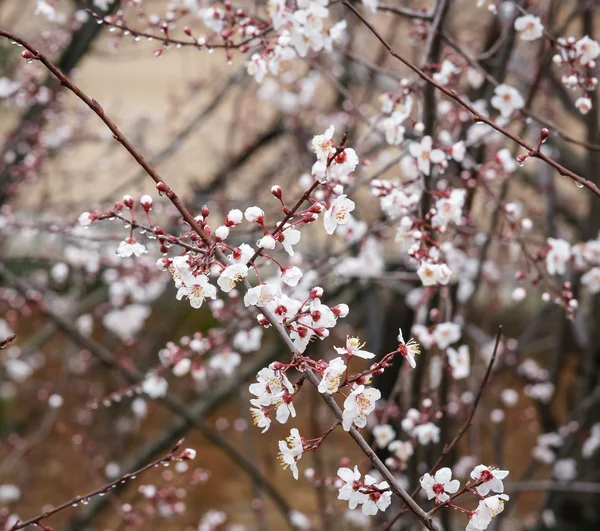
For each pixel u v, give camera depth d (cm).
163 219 451
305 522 442
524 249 275
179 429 442
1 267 378
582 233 500
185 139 526
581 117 445
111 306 461
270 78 479
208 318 696
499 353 402
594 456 461
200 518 619
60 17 292
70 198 508
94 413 658
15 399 688
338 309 161
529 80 425
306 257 375
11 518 295
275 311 161
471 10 477
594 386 466
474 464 454
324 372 153
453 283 329
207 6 307
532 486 386
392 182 257
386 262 418
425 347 289
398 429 354
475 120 183
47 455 642
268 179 519
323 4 224
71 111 461
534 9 345
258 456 689
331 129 160
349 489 163
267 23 237
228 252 268
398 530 342
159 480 590
